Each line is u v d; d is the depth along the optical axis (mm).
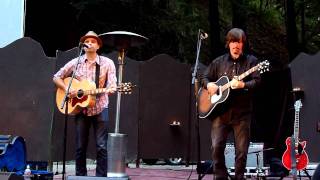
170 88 9461
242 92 5410
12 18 10250
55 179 7465
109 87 6082
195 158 9398
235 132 5461
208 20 16188
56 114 8508
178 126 9414
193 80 5965
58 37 14812
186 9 15641
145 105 9367
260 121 8781
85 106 6043
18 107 8461
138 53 15289
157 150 9359
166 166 11539
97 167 6051
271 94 8914
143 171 8969
